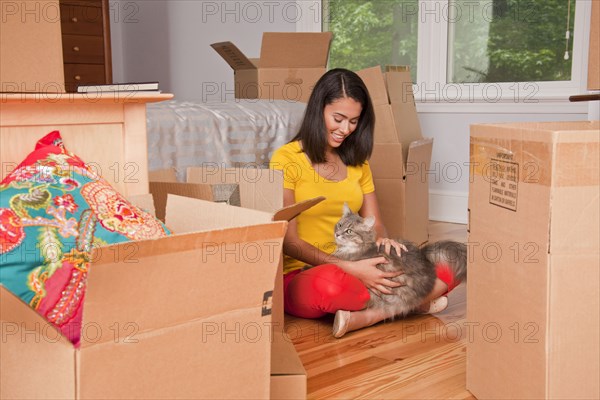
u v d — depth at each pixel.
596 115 2.36
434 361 1.64
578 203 1.08
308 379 1.52
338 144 2.05
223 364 0.94
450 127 3.71
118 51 5.30
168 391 0.88
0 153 1.19
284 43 3.04
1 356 0.92
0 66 1.14
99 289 0.79
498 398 1.29
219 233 0.87
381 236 2.19
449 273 1.99
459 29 3.72
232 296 0.93
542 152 1.09
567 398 1.12
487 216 1.30
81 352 0.80
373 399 1.41
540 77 3.47
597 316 1.11
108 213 1.11
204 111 2.32
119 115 1.34
